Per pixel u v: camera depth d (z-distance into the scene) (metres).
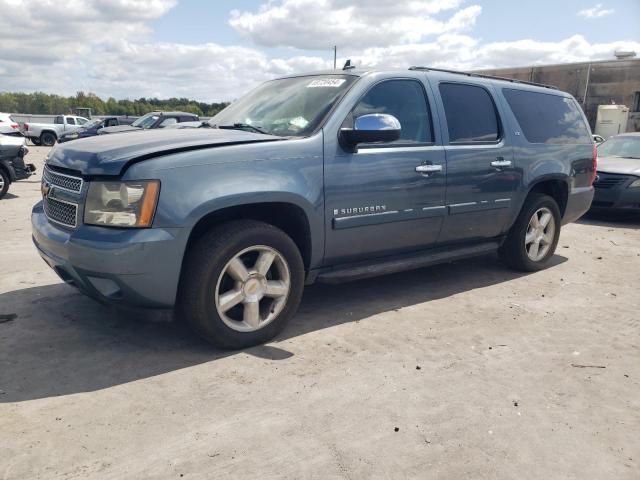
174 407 2.94
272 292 3.76
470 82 5.11
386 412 2.95
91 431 2.70
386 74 4.42
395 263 4.54
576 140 6.12
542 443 2.71
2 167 10.20
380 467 2.48
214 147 3.49
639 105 30.45
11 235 7.05
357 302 4.74
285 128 4.10
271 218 3.96
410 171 4.37
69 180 3.53
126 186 3.20
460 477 2.44
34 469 2.40
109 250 3.16
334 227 3.99
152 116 17.64
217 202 3.37
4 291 4.71
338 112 4.04
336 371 3.41
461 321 4.35
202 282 3.41
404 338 3.97
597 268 6.16
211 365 3.44
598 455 2.63
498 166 5.10
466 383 3.31
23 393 3.04
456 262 6.24
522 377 3.41
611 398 3.19
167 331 3.94
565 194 6.04
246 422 2.81
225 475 2.40
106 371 3.33
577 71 31.80
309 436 2.70
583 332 4.18
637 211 9.13
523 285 5.41
